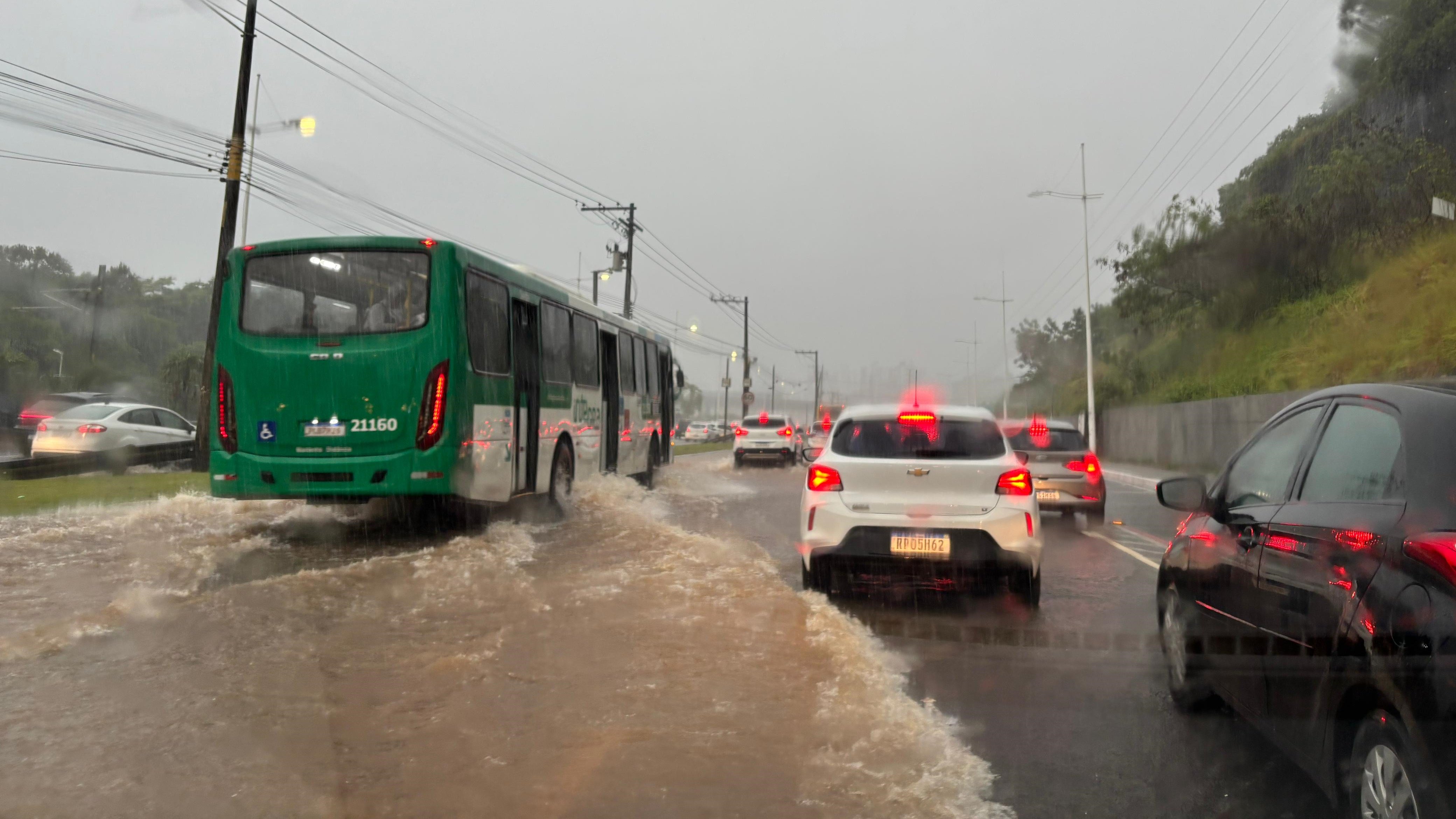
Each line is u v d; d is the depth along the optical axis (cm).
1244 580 418
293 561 917
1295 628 363
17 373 4922
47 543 980
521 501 1297
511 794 369
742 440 3006
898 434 791
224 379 1047
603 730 439
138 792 366
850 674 525
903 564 752
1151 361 4303
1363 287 2920
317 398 1029
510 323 1193
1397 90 3356
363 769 392
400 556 896
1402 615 293
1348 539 336
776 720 457
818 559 768
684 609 672
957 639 670
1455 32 3064
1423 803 276
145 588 757
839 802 370
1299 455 417
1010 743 456
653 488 2020
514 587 745
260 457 1034
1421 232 2873
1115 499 2044
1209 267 3634
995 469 758
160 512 1213
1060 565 1045
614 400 1714
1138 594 858
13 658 544
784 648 577
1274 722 385
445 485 1025
